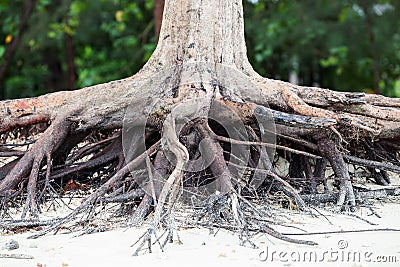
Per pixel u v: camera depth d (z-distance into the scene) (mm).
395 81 16547
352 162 6039
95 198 5031
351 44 14953
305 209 5219
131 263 3791
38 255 4008
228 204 4766
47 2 13281
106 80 13602
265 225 4426
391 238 4410
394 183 6910
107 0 13898
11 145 6242
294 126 5488
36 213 5176
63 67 17156
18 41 14055
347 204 5473
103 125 5863
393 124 6117
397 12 14727
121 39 13461
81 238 4457
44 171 5945
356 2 14516
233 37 6113
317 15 14438
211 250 4070
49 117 5988
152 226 4266
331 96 5945
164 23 6121
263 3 13484
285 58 15359
